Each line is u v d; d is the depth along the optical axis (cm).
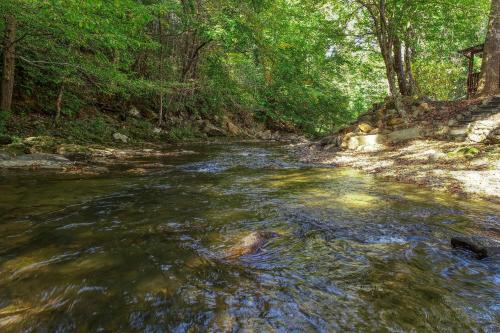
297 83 3070
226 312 263
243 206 577
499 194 657
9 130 1170
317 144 1753
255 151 1559
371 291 300
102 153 1174
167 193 660
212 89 2412
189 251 378
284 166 1086
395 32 1677
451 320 260
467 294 298
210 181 801
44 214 496
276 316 260
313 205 590
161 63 1953
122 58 1641
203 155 1350
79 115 1609
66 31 1005
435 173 848
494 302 286
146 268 333
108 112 1845
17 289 287
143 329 240
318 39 2081
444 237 438
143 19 1335
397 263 359
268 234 430
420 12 1830
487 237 436
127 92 1850
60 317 251
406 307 276
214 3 1956
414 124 1445
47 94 1489
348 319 258
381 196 661
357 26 2089
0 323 242
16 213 496
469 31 2056
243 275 326
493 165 863
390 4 1711
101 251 370
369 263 359
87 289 290
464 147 1021
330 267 348
